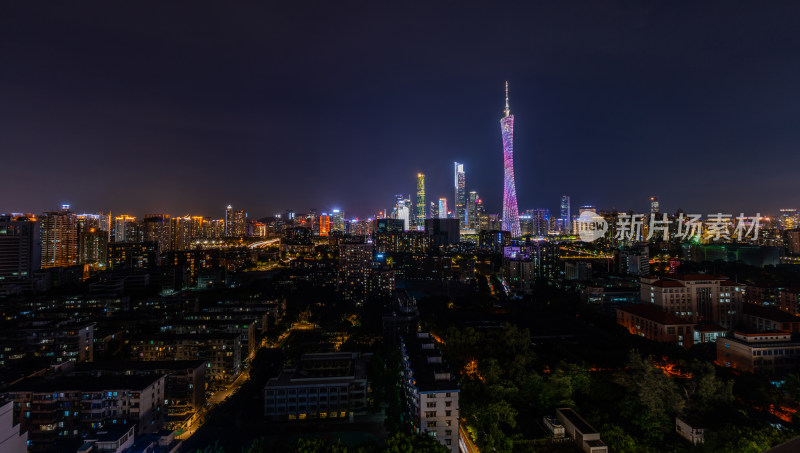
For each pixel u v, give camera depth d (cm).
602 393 19600
